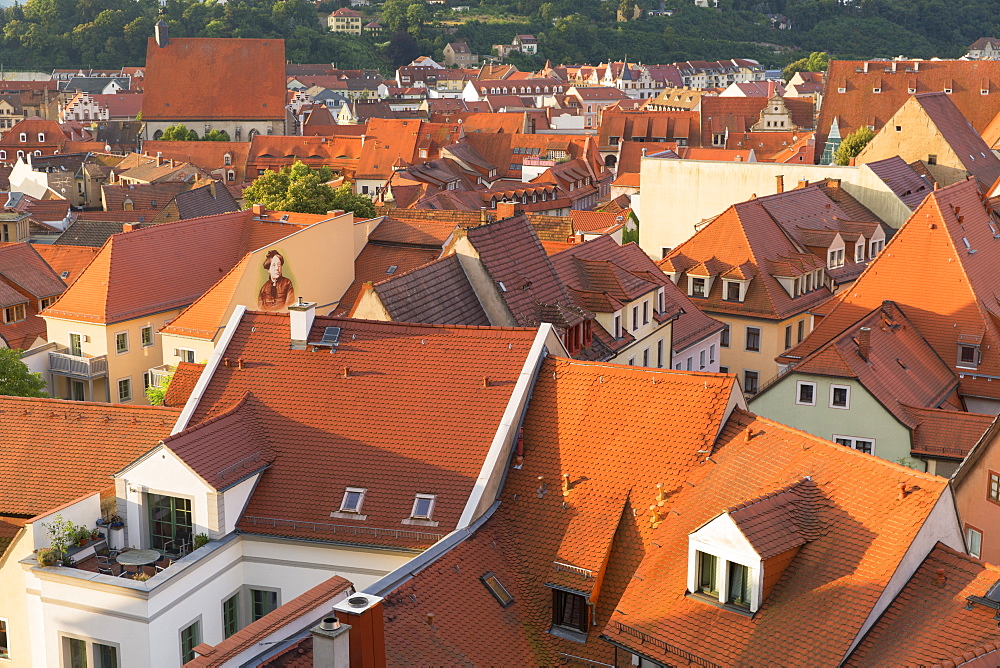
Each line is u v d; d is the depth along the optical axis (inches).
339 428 1657.2
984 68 6264.8
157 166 7839.6
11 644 1605.6
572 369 1637.6
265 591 1596.9
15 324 3516.2
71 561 1544.0
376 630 1083.3
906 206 4111.7
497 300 2297.0
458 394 1646.2
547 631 1385.3
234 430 1656.0
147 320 3452.3
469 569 1413.6
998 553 1669.5
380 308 2137.1
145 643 1449.3
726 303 3617.1
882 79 6496.1
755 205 3791.8
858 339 2578.7
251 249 3722.9
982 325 2775.6
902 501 1232.2
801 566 1235.2
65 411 1836.9
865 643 1146.0
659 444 1508.4
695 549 1259.8
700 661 1198.9
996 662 1037.8
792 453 1389.0
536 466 1558.8
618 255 3085.6
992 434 1689.2
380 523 1542.8
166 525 1603.1
